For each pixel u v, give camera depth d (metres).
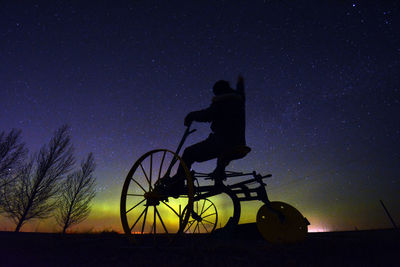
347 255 1.42
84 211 18.16
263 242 2.30
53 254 1.46
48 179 16.56
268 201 2.57
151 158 2.55
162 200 2.41
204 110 2.38
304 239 2.24
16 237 2.23
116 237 2.65
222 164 2.51
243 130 2.38
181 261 1.27
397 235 2.18
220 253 1.50
